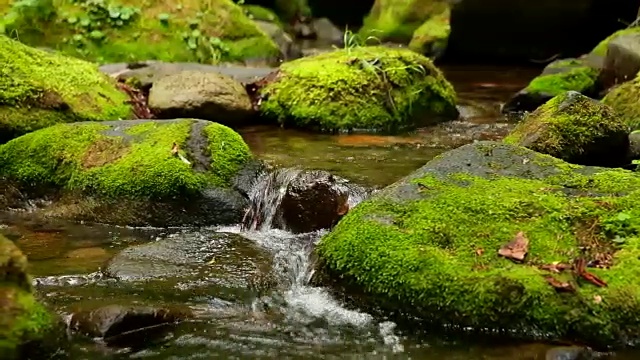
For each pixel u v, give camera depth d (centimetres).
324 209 335
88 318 287
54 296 299
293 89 410
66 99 381
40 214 344
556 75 438
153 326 289
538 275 288
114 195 340
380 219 306
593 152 346
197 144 348
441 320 289
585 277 288
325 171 343
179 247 323
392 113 409
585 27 597
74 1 494
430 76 420
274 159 362
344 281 300
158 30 503
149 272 310
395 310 293
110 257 319
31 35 478
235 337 289
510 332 285
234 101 405
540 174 320
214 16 528
